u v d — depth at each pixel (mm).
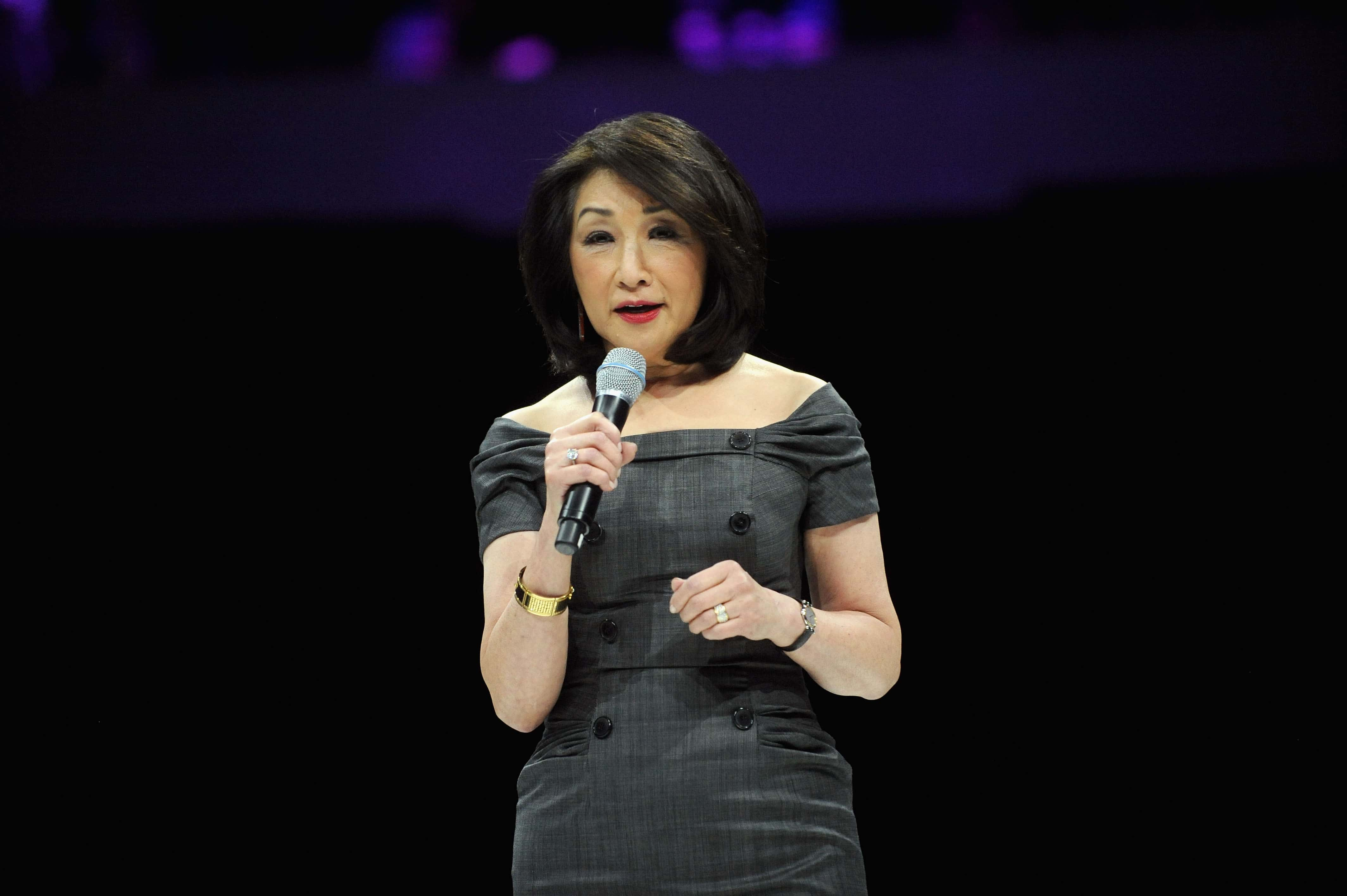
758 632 5402
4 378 12250
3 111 11680
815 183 11352
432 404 12242
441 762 12062
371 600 12328
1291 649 11469
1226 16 10969
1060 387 11742
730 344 6156
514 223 11531
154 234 11797
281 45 11789
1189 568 11688
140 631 12352
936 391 11797
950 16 11328
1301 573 11484
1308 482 11469
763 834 5461
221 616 12359
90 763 12125
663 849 5457
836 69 11273
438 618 12305
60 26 11719
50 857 11930
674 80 11344
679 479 5855
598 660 5773
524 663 5645
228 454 12359
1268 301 11297
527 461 6105
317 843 11922
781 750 5609
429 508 12305
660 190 5867
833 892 5516
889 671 5914
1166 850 11312
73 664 12312
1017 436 11852
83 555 12398
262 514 12375
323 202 11719
